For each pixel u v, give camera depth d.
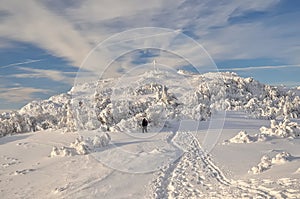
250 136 16.03
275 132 17.78
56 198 7.91
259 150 13.19
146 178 9.84
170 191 8.38
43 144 17.66
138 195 8.03
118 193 8.23
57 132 22.97
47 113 30.25
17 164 12.55
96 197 7.92
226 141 16.44
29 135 22.64
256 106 42.22
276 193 6.73
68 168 11.27
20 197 8.22
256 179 8.30
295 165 8.96
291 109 40.16
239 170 9.95
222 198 7.21
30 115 28.95
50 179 9.89
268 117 34.53
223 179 9.19
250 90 53.28
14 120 26.30
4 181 9.89
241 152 13.02
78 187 8.80
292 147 13.80
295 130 17.56
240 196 7.01
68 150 13.73
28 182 9.68
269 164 9.56
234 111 37.28
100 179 9.62
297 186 6.93
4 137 22.80
